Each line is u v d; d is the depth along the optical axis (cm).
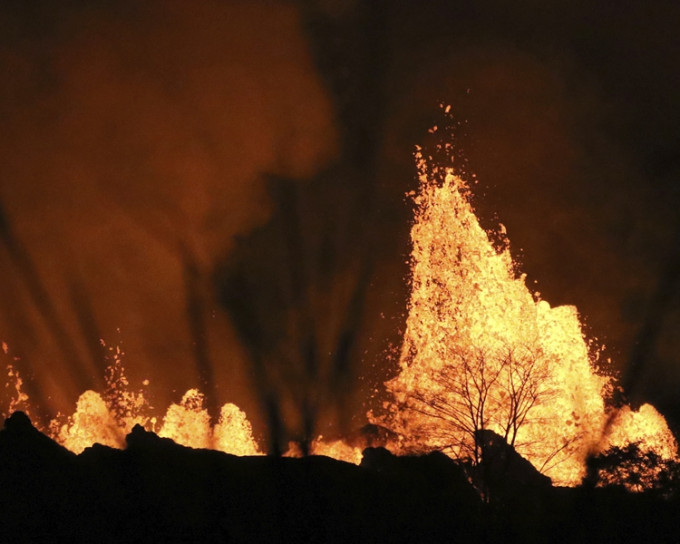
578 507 8688
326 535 8038
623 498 8838
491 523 8481
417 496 8644
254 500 8238
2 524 7538
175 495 8138
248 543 7788
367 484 8694
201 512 8006
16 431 8406
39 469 8125
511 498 8831
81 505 7856
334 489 8519
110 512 7850
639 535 8400
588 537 8338
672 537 8394
